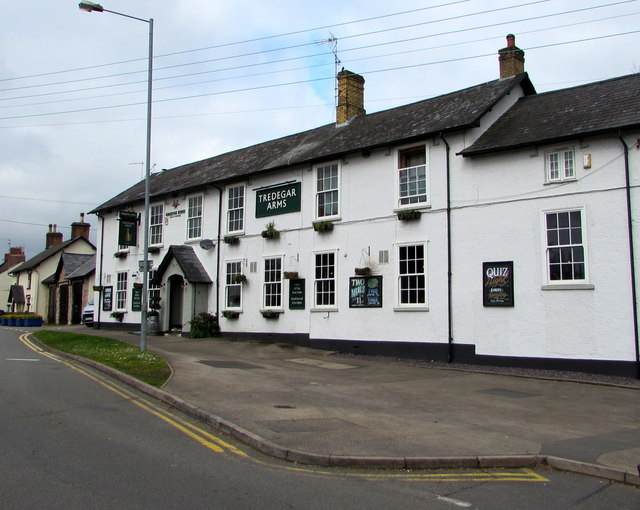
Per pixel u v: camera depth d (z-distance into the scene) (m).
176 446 7.60
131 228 27.84
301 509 5.50
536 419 9.69
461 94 19.66
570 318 14.44
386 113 21.66
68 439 7.76
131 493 5.76
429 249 17.22
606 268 14.00
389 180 18.42
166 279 26.03
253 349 19.61
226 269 23.94
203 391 11.24
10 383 12.12
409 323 17.48
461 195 16.69
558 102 17.16
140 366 14.05
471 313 16.17
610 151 14.21
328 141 21.53
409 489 6.26
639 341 13.42
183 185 26.44
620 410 10.45
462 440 8.16
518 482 6.65
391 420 9.35
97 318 31.67
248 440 7.86
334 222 19.84
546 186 15.11
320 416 9.44
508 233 15.66
